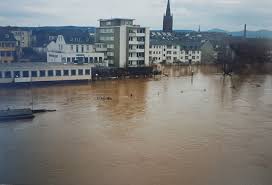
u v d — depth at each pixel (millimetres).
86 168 31453
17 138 39750
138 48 103062
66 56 93875
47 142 38469
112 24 105750
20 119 48031
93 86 78438
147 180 29188
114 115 51250
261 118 50969
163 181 29031
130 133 42312
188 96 68438
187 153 35562
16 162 32656
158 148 36969
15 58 98500
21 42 134000
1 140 38969
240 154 35594
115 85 80750
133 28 101000
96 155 34688
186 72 113250
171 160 33625
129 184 28438
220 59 145375
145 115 51656
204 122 48188
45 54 113500
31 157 33938
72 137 40406
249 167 32281
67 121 47531
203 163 33031
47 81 79000
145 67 100188
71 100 61719
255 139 40688
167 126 45719
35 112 52062
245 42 161750
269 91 75688
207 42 148625
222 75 105562
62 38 104500
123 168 31562
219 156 34906
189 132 43125
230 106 59406
